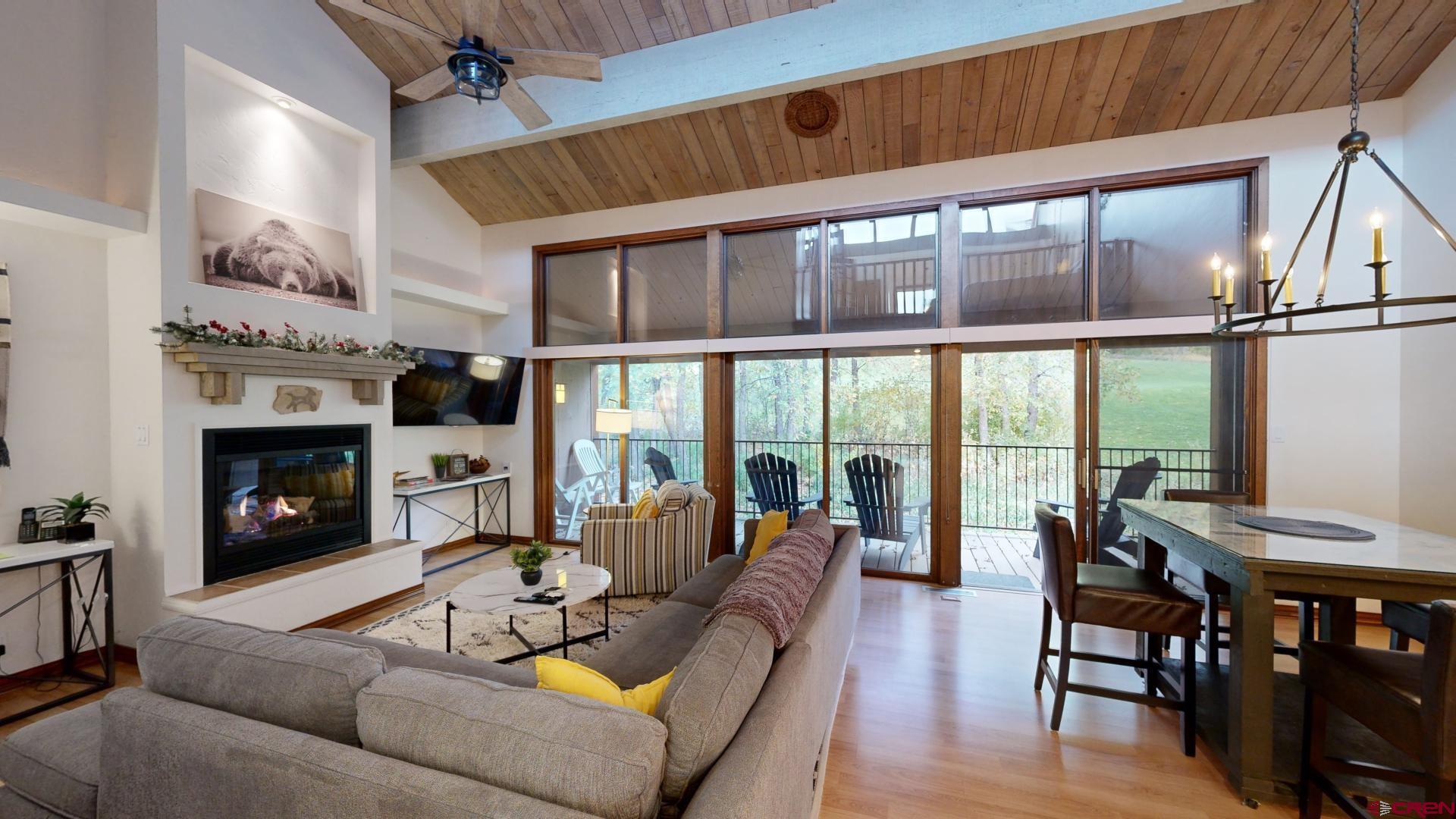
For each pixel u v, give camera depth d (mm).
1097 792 2029
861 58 3135
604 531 3939
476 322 5734
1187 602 2252
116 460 3033
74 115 2938
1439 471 3211
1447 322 1870
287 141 3613
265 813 1089
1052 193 4109
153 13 2895
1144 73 3514
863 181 4535
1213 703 2531
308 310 3623
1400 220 3453
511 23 3584
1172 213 3932
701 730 1106
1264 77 3453
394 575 3949
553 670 1329
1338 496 3576
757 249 4938
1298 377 3643
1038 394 4805
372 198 4059
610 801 945
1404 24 3068
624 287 5344
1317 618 3404
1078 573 2627
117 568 3039
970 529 6027
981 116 3945
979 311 4316
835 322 4711
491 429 5801
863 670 2975
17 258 2773
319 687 1226
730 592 1741
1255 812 1923
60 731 1519
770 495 4918
